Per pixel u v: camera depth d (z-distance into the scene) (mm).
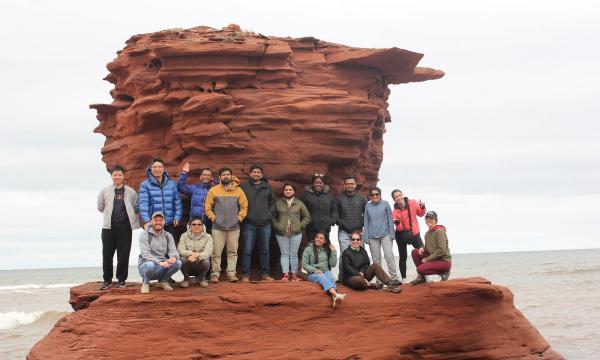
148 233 13305
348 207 15875
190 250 13555
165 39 18000
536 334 14898
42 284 81312
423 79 20734
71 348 12195
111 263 14641
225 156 16641
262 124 16594
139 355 12133
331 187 17547
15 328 33188
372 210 15555
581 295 39531
